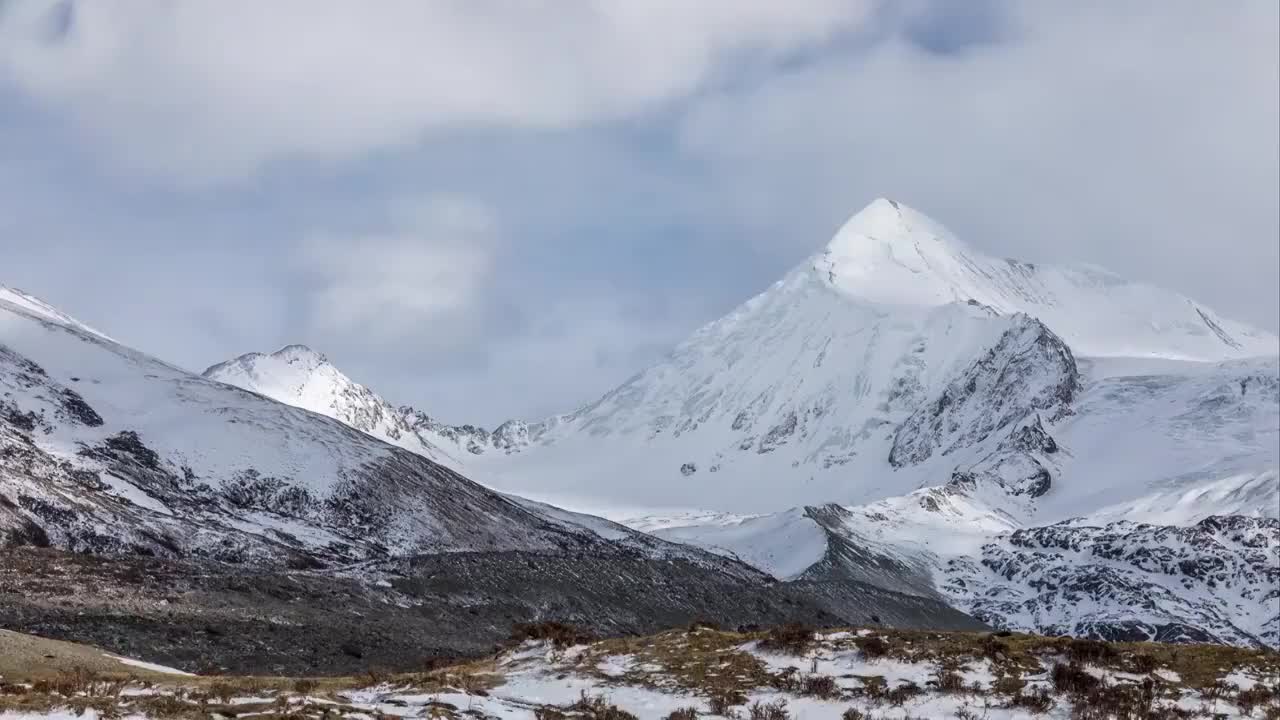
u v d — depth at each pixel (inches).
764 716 2036.2
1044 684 2161.7
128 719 1723.7
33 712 1717.5
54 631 3801.7
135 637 3880.4
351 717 1846.7
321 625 4594.0
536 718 1969.7
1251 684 2148.1
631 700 2146.9
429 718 1889.8
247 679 2298.2
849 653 2301.9
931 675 2202.3
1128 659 2244.1
